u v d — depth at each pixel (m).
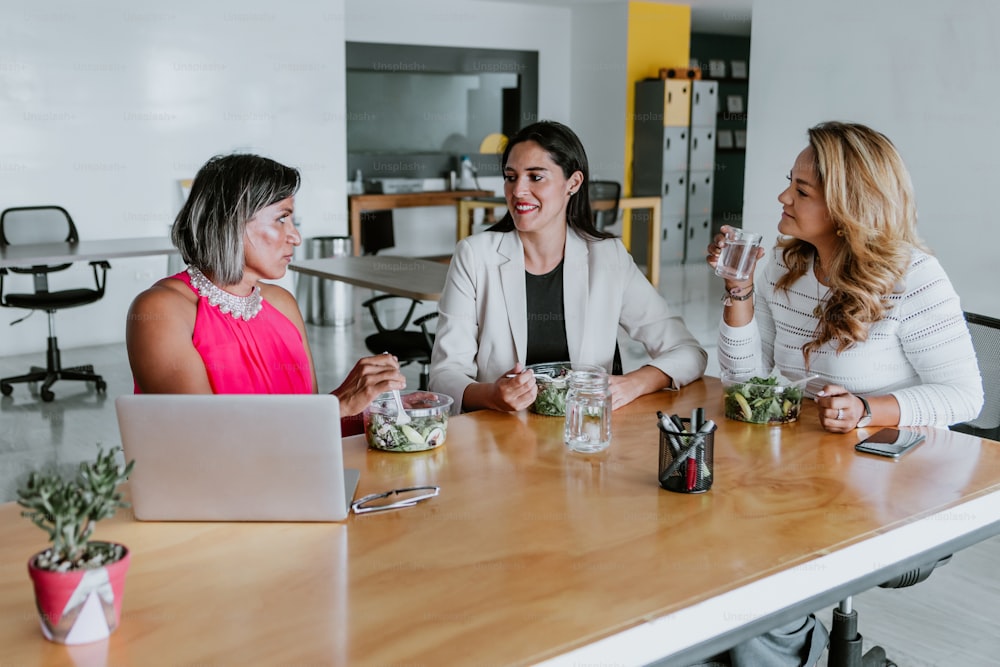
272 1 7.55
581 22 11.19
